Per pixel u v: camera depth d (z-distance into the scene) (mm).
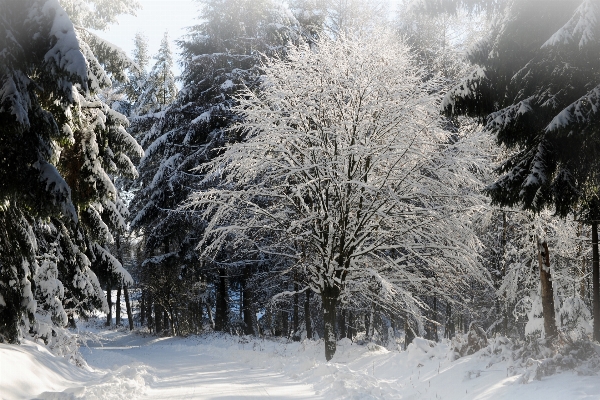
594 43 8141
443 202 17766
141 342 34719
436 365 11102
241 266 30312
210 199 19031
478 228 20016
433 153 17578
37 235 16562
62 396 8031
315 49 19547
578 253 20734
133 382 10406
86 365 14375
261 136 17828
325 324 17172
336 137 17219
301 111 17516
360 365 14539
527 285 21359
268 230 19016
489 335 27156
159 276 36156
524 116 9359
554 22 9555
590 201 10891
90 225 18688
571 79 9227
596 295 14602
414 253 17688
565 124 8398
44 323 14383
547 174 9211
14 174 9586
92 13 17578
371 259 18219
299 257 18453
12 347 10234
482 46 10234
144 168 34094
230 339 26578
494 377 8641
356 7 30141
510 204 10094
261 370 15070
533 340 9711
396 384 10898
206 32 30734
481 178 17922
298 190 16406
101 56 16641
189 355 21438
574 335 14352
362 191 17281
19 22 9453
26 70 9602
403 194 17672
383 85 17156
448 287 19531
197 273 34281
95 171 14617
